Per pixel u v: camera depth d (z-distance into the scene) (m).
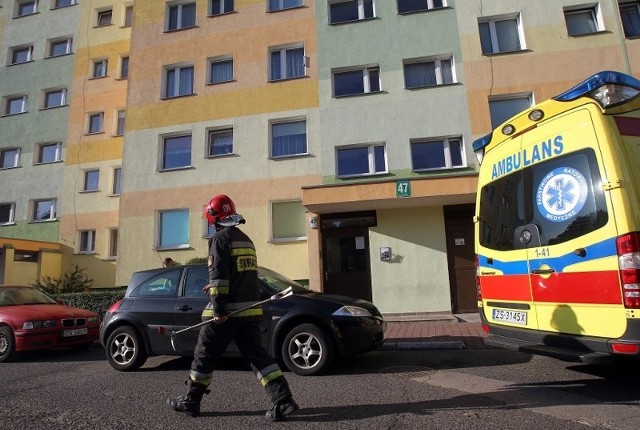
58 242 17.44
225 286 3.87
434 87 13.02
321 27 14.30
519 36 13.20
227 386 5.24
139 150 14.84
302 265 13.03
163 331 6.30
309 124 13.64
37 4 20.48
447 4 13.56
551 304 4.39
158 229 14.31
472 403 4.26
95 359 7.67
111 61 18.55
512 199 5.00
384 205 11.55
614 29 12.55
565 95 4.32
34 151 18.77
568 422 3.65
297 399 4.57
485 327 5.33
